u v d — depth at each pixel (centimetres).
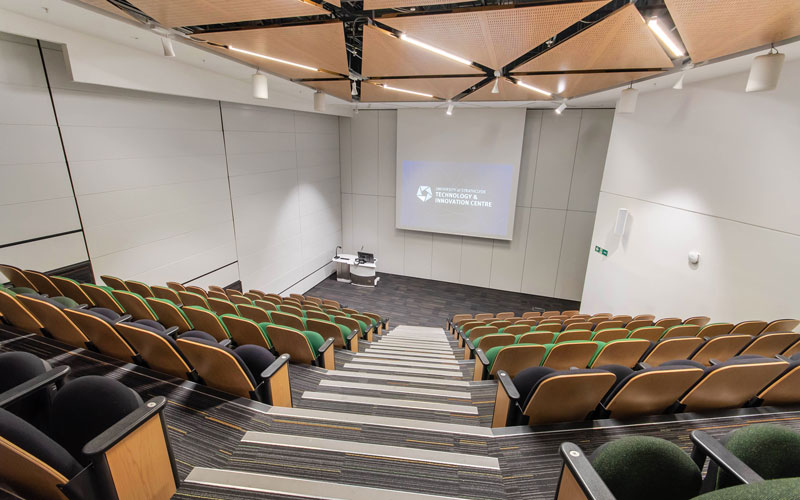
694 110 463
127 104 472
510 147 819
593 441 200
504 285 927
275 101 660
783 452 126
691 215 472
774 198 371
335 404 255
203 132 588
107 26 337
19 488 131
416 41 308
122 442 133
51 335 296
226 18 274
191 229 588
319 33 303
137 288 429
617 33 279
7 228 375
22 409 163
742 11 224
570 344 285
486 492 165
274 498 157
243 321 302
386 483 167
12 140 370
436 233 955
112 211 470
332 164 960
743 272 406
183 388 238
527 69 402
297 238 855
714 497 83
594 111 761
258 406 224
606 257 656
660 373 197
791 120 354
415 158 898
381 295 902
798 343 305
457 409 253
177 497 157
